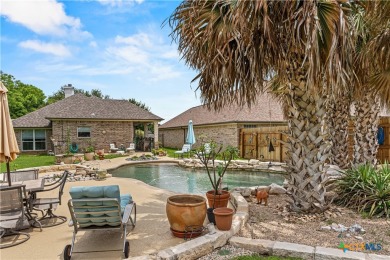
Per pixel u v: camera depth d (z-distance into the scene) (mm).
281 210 5441
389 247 3748
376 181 5484
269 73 5250
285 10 4039
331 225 4535
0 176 9508
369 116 8508
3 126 4828
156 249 4051
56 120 21406
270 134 15070
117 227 4105
